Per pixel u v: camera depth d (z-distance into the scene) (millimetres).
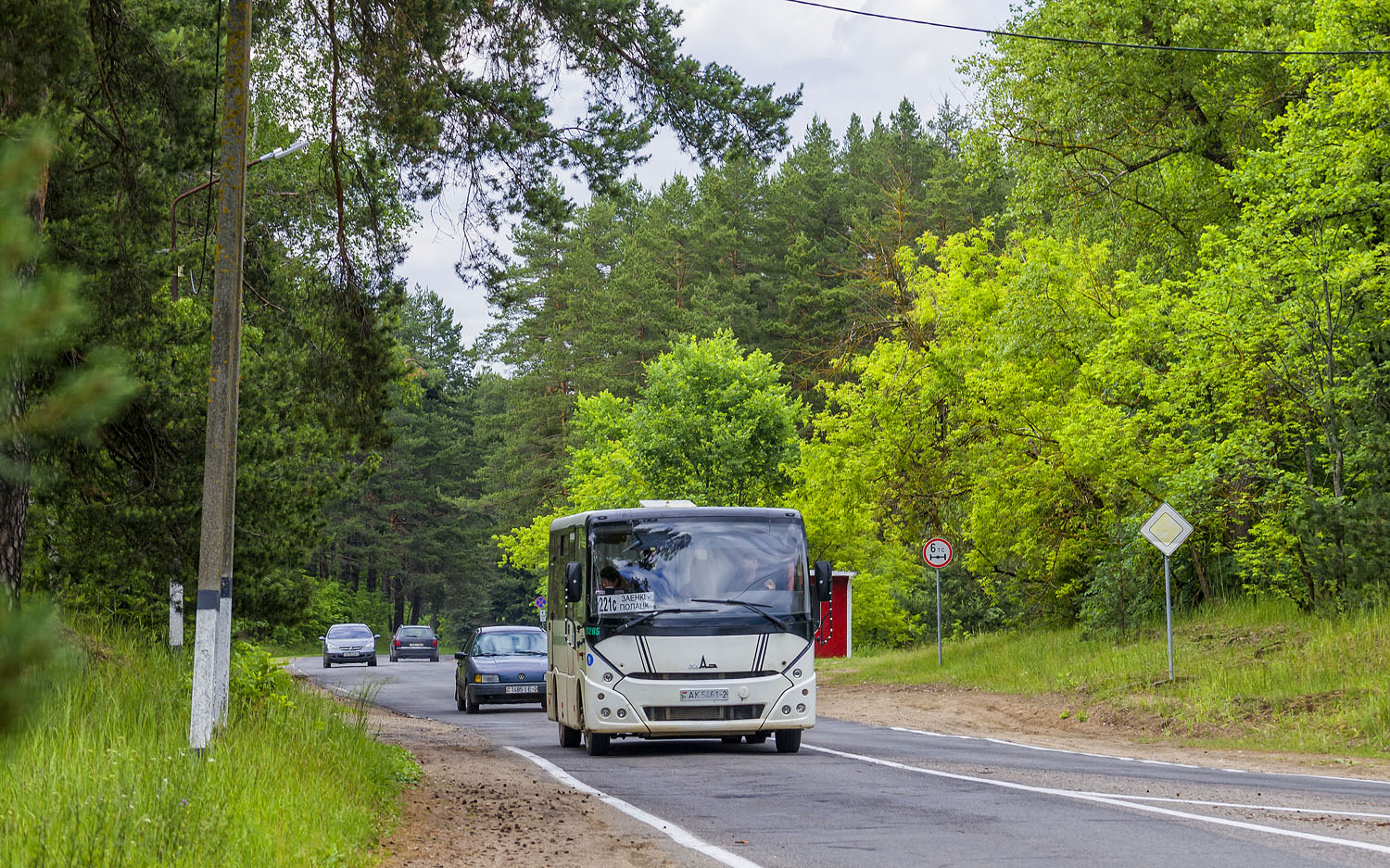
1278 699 19859
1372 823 9859
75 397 3797
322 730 12719
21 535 14445
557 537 19797
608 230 88875
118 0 16781
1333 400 23922
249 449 21203
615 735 17000
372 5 17094
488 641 29625
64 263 15211
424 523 101062
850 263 72312
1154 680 23281
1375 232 25672
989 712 24547
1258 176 25438
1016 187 36500
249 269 22500
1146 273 33625
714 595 16734
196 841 6895
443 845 9234
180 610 23953
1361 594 22875
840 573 48719
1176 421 28016
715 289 76875
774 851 8852
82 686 12023
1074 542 31922
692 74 18062
